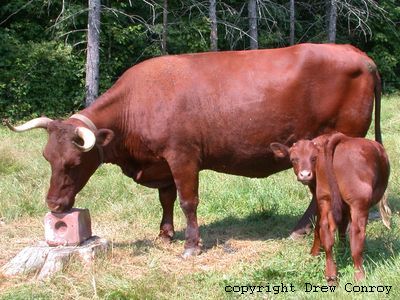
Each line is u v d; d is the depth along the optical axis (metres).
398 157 11.15
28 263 6.43
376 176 5.79
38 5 21.58
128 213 8.75
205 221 8.52
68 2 21.61
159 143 6.95
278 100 7.01
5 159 11.38
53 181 6.66
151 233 7.98
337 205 5.70
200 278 6.17
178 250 7.26
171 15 24.42
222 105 6.99
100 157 6.97
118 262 6.71
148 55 22.78
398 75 30.12
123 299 5.65
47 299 5.68
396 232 7.22
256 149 7.12
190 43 23.42
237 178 10.00
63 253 6.39
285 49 7.25
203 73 7.07
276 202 8.80
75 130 6.60
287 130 7.10
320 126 7.20
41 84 20.28
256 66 7.11
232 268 6.52
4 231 8.02
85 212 6.91
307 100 7.07
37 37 21.98
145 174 7.33
